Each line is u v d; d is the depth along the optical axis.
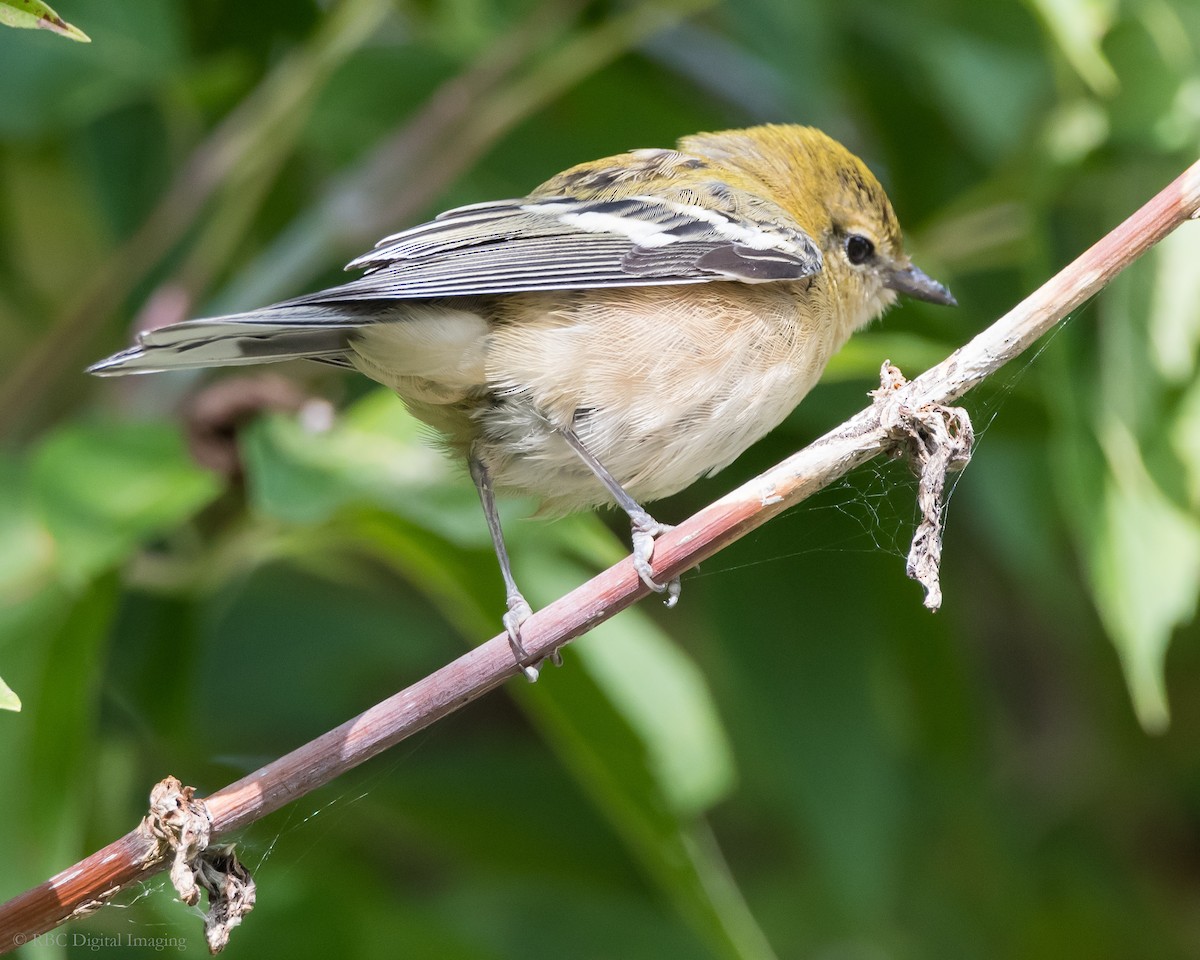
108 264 11.50
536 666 6.72
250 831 9.67
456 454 8.66
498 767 10.94
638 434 8.43
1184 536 9.05
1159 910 12.07
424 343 7.97
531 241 8.34
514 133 11.99
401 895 11.23
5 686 5.16
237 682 11.48
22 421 11.58
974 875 11.62
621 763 8.62
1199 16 9.63
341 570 12.08
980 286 11.74
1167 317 9.19
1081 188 10.23
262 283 11.09
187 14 11.25
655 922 10.89
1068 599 12.12
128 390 11.42
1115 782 12.46
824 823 10.48
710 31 12.68
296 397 9.28
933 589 6.49
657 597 12.82
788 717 10.62
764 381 8.78
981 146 11.36
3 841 8.06
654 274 8.32
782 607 10.73
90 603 8.49
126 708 10.57
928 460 6.62
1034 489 10.98
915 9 11.40
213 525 10.27
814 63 11.45
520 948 10.80
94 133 11.52
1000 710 13.48
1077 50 8.93
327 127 11.77
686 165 9.89
